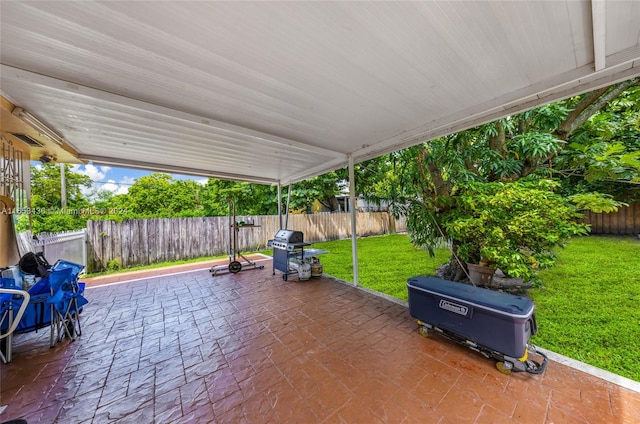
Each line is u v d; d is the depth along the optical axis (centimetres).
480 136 416
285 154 440
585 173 376
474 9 140
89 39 155
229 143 367
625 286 385
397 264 623
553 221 321
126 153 412
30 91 209
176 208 1250
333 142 388
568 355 231
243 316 323
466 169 411
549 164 400
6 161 285
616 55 181
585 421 153
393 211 472
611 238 689
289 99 245
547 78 216
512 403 169
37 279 293
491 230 336
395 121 304
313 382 196
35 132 273
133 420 164
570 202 371
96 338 271
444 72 204
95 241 606
